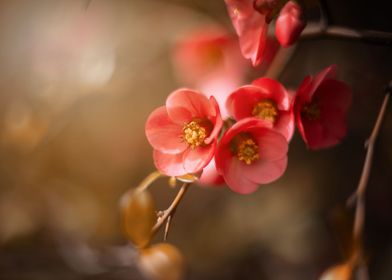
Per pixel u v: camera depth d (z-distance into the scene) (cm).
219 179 59
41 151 82
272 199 90
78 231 82
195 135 55
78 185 84
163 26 78
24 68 82
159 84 81
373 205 90
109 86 76
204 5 79
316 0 56
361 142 86
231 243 90
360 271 60
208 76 74
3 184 82
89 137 85
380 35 62
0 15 84
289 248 89
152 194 91
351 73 73
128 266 81
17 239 81
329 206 90
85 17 78
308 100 56
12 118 78
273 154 56
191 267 89
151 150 88
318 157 90
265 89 57
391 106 74
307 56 83
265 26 56
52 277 82
